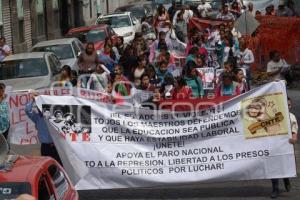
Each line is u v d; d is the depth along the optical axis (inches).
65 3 1909.4
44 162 351.3
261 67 995.3
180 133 490.0
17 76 877.8
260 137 488.1
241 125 489.1
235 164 490.3
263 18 1024.9
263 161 489.1
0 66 895.1
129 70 825.5
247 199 503.5
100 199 512.1
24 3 1563.7
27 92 628.4
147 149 490.0
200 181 490.6
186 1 1596.9
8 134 617.9
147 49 922.7
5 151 357.4
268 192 521.0
